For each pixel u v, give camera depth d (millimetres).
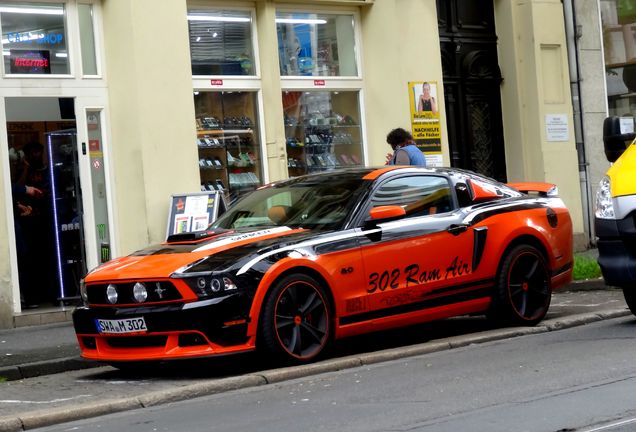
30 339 13578
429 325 13453
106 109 16172
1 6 15305
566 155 21234
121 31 15961
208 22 17266
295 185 12062
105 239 16078
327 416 8133
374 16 18859
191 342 10219
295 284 10547
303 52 18312
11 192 15094
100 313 10672
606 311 13133
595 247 21328
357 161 18875
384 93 18828
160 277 10281
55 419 8930
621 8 22219
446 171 12188
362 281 11016
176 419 8578
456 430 7309
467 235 11914
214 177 17125
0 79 15180
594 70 21641
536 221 12617
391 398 8703
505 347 11188
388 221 11359
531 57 20938
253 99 17766
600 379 8852
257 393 9547
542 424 7344
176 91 16219
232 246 10664
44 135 15562
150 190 15852
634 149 12281
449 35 20594
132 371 11383
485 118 21094
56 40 15781
